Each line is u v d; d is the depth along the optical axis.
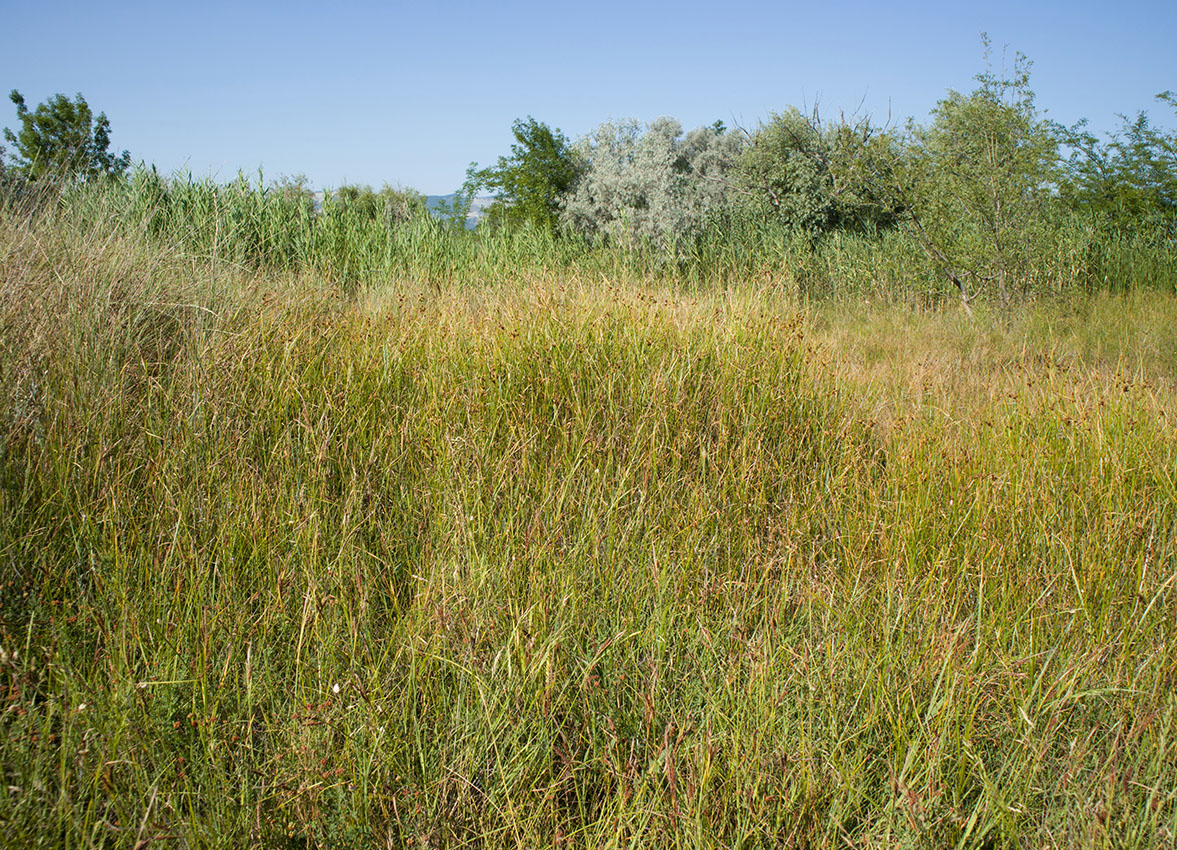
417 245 11.03
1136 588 2.78
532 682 2.27
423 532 3.18
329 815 1.89
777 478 3.96
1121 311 9.44
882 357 7.96
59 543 2.71
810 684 2.30
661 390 4.33
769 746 2.12
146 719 2.00
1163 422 4.09
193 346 4.07
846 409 4.79
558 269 9.59
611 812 1.90
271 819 1.83
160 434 3.33
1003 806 1.91
